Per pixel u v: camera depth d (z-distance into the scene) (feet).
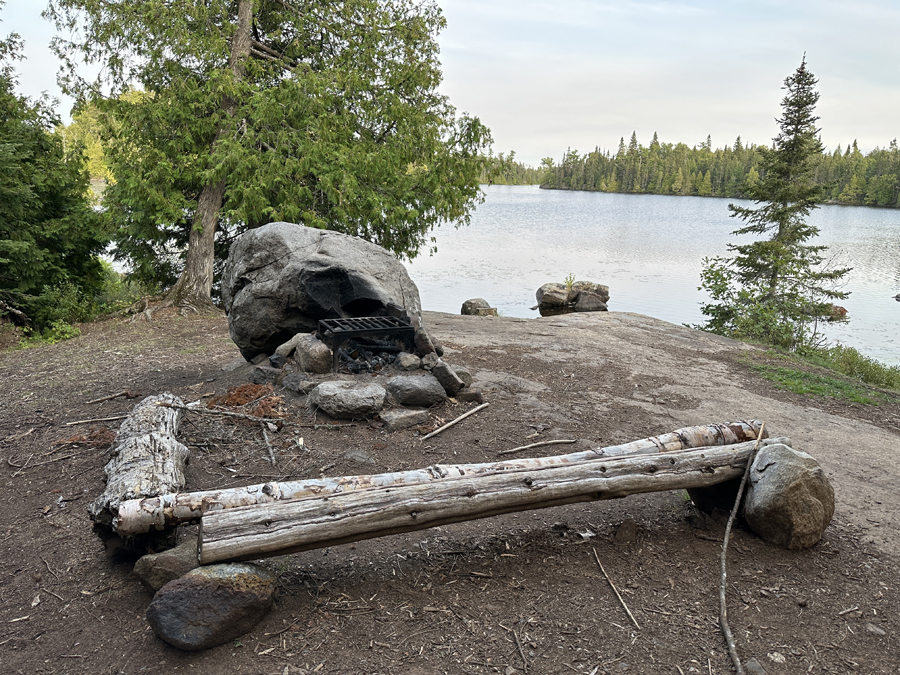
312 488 10.91
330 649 9.56
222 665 9.22
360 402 18.08
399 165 51.11
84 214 51.44
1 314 47.73
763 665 9.53
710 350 34.27
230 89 44.29
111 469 13.00
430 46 51.75
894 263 126.93
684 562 12.21
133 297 61.62
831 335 63.05
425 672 9.15
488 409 20.47
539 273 104.37
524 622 10.32
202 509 10.53
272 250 22.91
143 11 43.11
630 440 18.81
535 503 12.00
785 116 61.00
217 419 18.17
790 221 61.31
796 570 12.09
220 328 38.65
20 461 16.63
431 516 11.16
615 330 38.63
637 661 9.52
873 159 424.87
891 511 14.96
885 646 10.11
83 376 25.91
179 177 46.06
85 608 10.66
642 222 252.83
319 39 51.16
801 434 20.61
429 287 88.38
